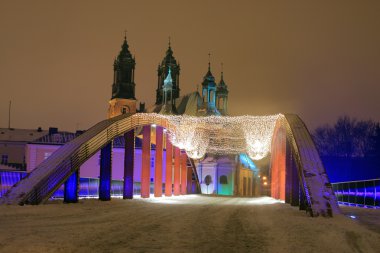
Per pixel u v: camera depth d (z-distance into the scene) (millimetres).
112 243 11898
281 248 11711
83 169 59188
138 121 35625
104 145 30031
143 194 38000
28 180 25281
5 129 95625
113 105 99750
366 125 81438
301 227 16359
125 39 102312
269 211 24562
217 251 11156
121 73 100250
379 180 28406
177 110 102000
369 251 11562
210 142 80875
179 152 48688
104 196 30750
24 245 11062
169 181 44750
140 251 10844
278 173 42531
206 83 92188
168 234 13945
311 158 24219
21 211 20547
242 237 13617
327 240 13164
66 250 10680
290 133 29016
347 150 81500
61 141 61438
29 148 59938
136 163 61781
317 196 21422
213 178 80500
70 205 25156
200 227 16094
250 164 92562
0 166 71750
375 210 27578
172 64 107438
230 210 25281
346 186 36688
